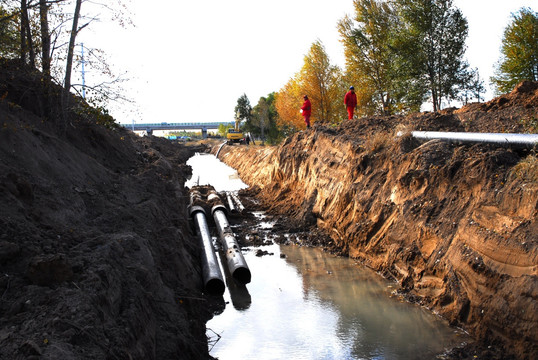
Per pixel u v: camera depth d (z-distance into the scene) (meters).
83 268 5.09
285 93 42.69
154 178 12.21
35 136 8.47
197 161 50.38
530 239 6.34
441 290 7.92
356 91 31.52
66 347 3.74
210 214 16.44
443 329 7.25
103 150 12.43
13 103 9.14
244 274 10.45
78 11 10.05
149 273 6.22
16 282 4.61
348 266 11.02
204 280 9.33
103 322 4.40
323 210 14.27
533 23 22.02
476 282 6.96
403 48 24.25
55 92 10.31
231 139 59.88
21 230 5.45
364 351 6.83
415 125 12.76
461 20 22.73
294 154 20.09
